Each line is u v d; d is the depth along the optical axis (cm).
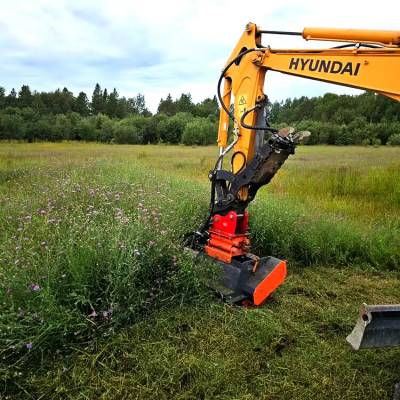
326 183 1084
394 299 417
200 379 254
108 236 333
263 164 351
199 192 635
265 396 246
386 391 261
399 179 1019
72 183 539
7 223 396
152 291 334
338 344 313
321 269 492
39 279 278
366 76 291
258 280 353
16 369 244
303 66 329
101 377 248
